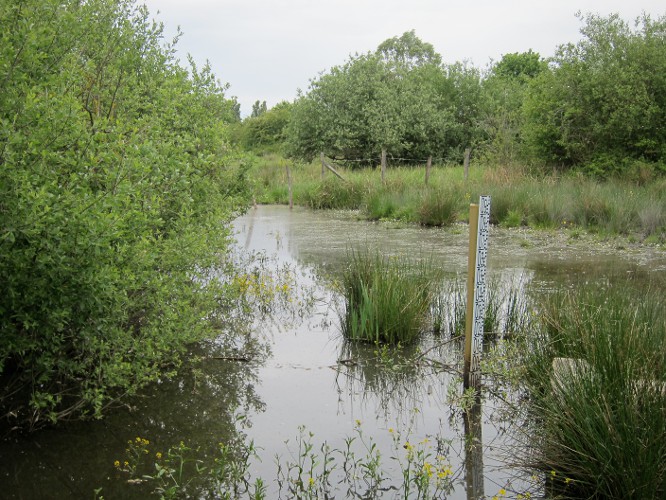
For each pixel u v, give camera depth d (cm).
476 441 454
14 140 381
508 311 686
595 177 1847
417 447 448
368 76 3003
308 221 1644
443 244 1233
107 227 397
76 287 411
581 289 669
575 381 410
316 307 794
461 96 3222
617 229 1319
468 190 1709
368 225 1554
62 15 491
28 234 379
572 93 1925
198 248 584
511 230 1417
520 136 2298
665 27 1891
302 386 558
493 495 389
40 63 453
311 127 2980
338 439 462
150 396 529
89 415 485
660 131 1828
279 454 440
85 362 468
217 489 397
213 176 785
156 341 534
